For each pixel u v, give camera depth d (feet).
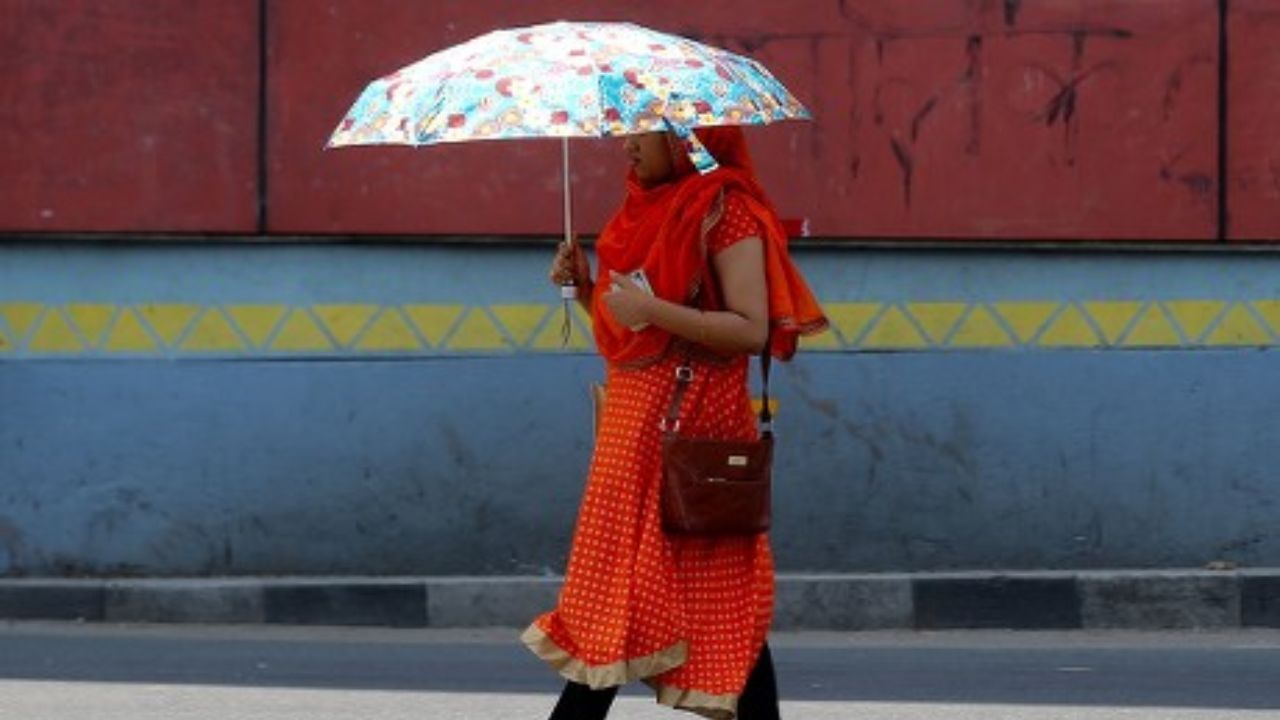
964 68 83.20
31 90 82.74
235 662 74.23
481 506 83.82
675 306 45.42
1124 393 84.07
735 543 46.73
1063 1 83.20
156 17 82.74
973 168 83.35
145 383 83.41
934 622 82.33
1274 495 84.23
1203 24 83.15
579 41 45.24
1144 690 69.56
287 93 82.99
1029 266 83.87
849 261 83.76
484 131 43.39
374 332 83.51
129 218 82.99
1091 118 83.30
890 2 83.10
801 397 83.82
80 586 82.38
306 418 83.61
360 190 83.20
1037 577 82.48
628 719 63.46
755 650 46.80
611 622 45.85
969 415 83.97
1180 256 83.87
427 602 82.33
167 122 82.99
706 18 82.99
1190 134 83.35
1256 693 69.00
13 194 82.79
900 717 64.90
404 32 82.99
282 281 83.51
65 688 69.15
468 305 83.51
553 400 83.71
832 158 83.20
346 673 72.28
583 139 83.15
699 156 45.68
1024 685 70.44
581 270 49.88
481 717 64.59
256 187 83.20
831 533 84.02
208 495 83.71
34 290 83.30
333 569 83.87
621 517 46.21
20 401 83.41
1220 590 82.33
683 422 46.11
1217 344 84.07
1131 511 84.17
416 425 83.71
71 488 83.56
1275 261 83.97
